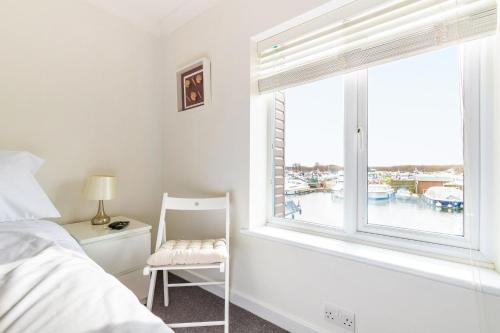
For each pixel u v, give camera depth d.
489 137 0.97
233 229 1.75
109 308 0.55
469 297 0.91
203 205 1.67
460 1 0.97
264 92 1.65
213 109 1.88
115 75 2.05
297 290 1.40
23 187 1.32
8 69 1.56
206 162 1.95
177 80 2.17
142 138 2.23
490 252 0.97
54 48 1.73
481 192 1.00
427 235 1.14
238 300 1.69
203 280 1.93
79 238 1.45
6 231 1.06
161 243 1.60
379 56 1.18
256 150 1.69
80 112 1.86
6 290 0.60
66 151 1.80
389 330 1.09
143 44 2.23
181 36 2.14
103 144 1.99
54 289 0.61
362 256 1.14
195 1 1.91
